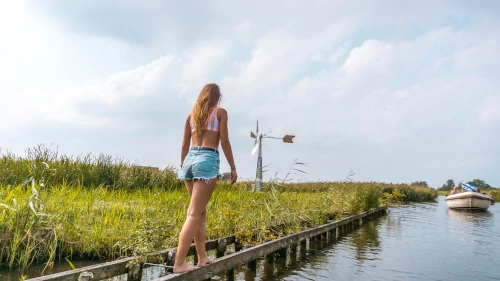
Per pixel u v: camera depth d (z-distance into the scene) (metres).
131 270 4.11
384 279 5.82
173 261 4.72
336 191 14.46
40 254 4.96
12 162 9.72
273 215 7.79
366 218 15.03
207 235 6.41
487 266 7.04
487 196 23.33
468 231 12.45
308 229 8.27
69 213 5.79
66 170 10.47
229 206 7.48
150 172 12.83
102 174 11.23
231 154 3.90
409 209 23.80
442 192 78.69
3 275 4.33
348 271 6.23
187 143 4.08
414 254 8.06
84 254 5.37
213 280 5.17
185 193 10.28
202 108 3.85
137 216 6.54
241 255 5.08
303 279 5.56
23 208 5.11
